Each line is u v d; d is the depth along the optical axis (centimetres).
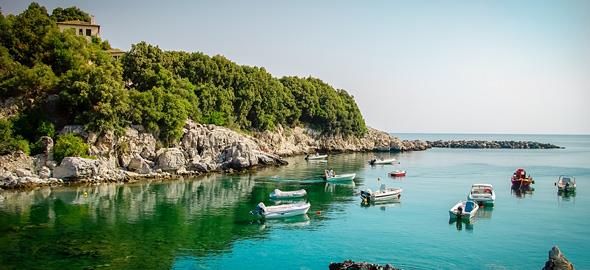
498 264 4991
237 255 5159
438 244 5662
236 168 12225
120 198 8100
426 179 11694
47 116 10244
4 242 5338
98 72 10438
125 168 10394
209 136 12331
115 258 4909
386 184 10669
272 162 13750
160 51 14650
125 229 6072
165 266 4728
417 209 7650
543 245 5662
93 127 10019
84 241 5475
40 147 9425
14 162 8925
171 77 13225
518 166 15612
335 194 9162
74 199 7825
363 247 5519
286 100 19025
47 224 6178
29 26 11231
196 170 11469
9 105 9894
